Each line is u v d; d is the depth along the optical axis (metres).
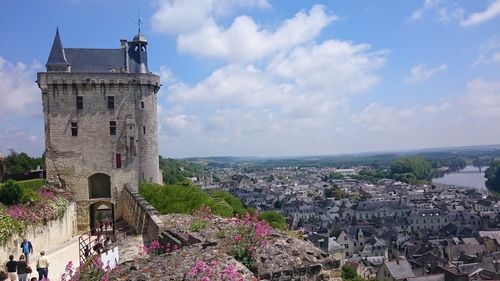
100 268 14.13
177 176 150.38
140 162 58.78
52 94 56.41
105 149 57.47
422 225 179.25
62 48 58.47
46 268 22.59
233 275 11.63
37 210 38.34
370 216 199.62
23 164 77.12
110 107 57.62
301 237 17.73
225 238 16.36
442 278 88.31
